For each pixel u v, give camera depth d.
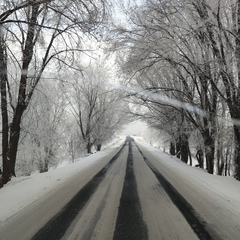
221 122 16.06
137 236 4.94
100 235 4.98
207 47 12.40
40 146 23.91
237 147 12.16
